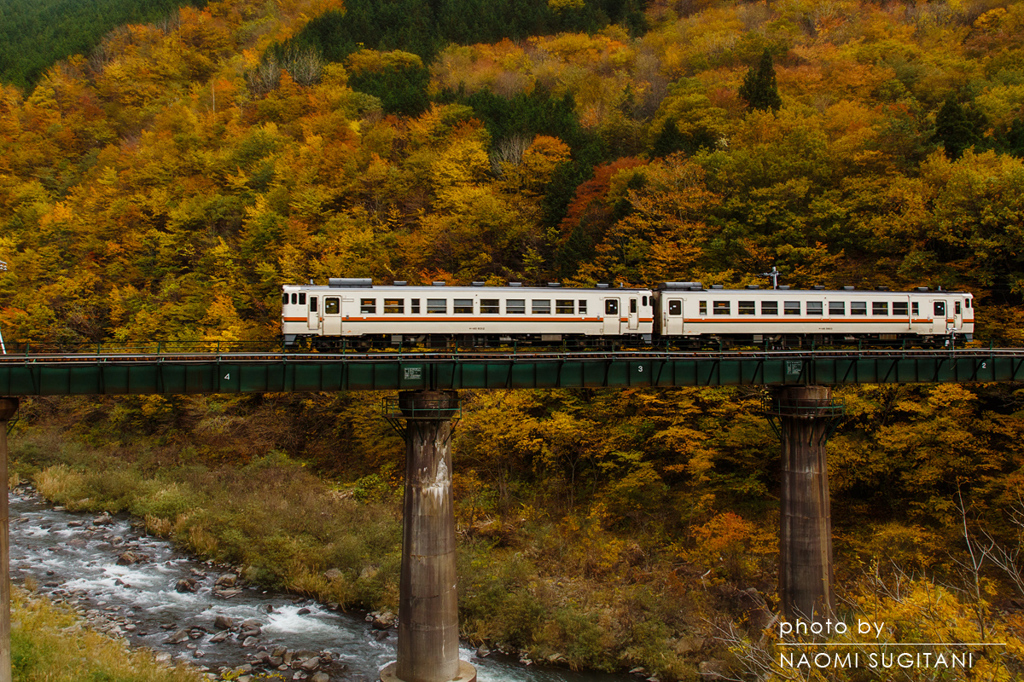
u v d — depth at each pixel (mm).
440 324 37000
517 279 60844
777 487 41406
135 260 73125
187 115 96938
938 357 32750
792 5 112375
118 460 54844
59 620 29969
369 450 49500
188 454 54500
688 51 102875
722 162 57938
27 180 92938
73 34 137750
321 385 28703
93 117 106250
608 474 43562
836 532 38125
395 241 65625
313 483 49062
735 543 36656
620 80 99500
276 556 38188
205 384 27828
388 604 34156
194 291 65000
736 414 41438
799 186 51906
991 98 67312
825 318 39812
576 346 39250
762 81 74375
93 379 26609
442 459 28547
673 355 31156
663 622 32281
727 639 30281
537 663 30516
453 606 28375
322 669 28578
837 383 32625
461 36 122812
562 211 67562
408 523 28266
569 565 37531
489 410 44531
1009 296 46500
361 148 79250
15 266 72938
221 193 80125
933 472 35594
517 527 40875
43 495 50062
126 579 36688
